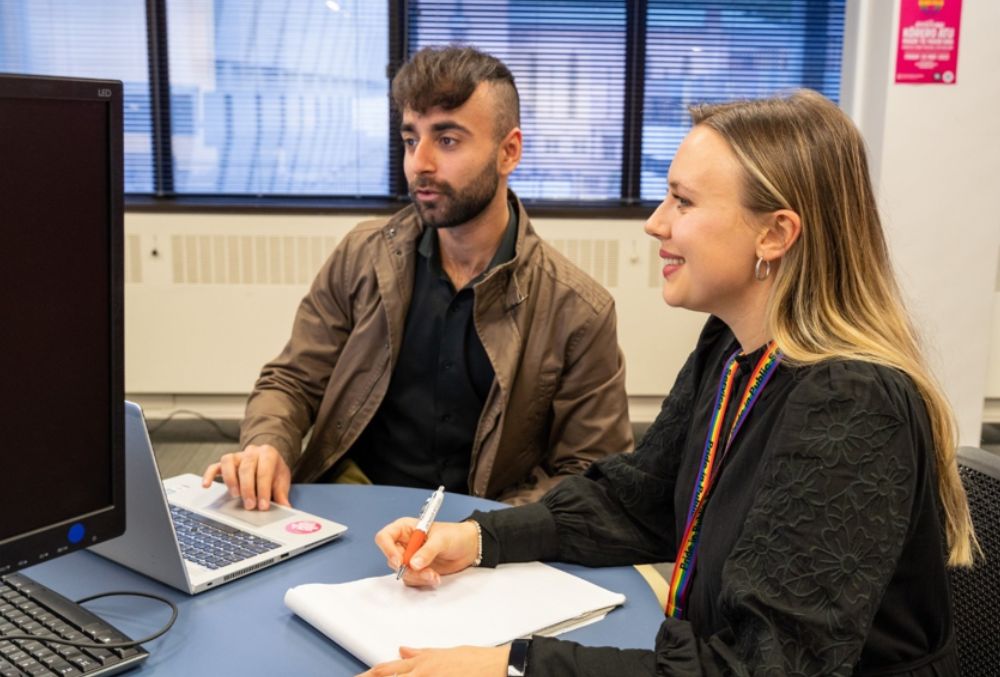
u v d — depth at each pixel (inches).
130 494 43.0
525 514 48.8
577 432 73.9
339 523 53.1
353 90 168.2
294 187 171.2
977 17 138.5
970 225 143.8
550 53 168.6
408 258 73.8
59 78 31.4
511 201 75.8
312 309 79.1
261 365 167.6
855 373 36.9
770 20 168.1
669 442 51.4
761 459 39.3
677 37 168.4
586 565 49.4
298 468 77.2
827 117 40.0
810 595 34.2
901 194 143.1
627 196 173.3
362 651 37.9
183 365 167.3
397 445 75.9
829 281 39.7
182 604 43.0
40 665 35.6
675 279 42.2
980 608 43.4
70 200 32.6
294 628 41.0
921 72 139.8
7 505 32.4
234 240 163.3
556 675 34.8
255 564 46.5
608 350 73.8
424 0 165.9
